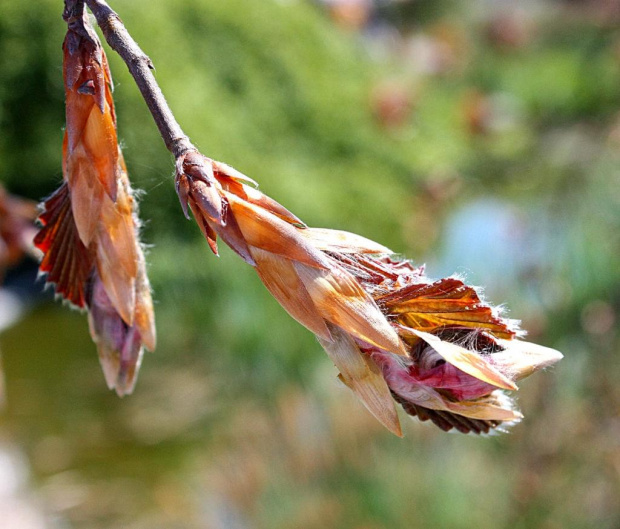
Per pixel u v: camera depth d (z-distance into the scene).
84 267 0.20
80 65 0.19
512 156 1.96
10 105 1.34
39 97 1.36
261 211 0.18
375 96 1.84
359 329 0.18
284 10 1.85
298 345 1.12
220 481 0.82
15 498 0.88
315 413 0.82
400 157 1.79
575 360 0.73
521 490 0.64
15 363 1.15
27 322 1.23
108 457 0.97
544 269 0.88
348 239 0.18
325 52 1.89
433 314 0.18
